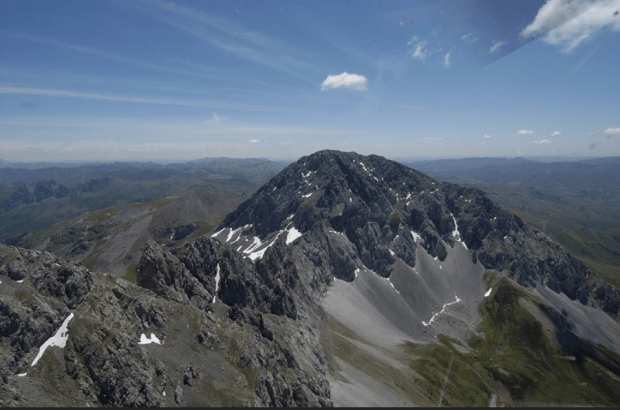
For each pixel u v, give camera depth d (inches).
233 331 4084.6
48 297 3120.1
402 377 5285.4
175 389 3002.0
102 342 2945.4
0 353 2549.2
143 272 4249.5
